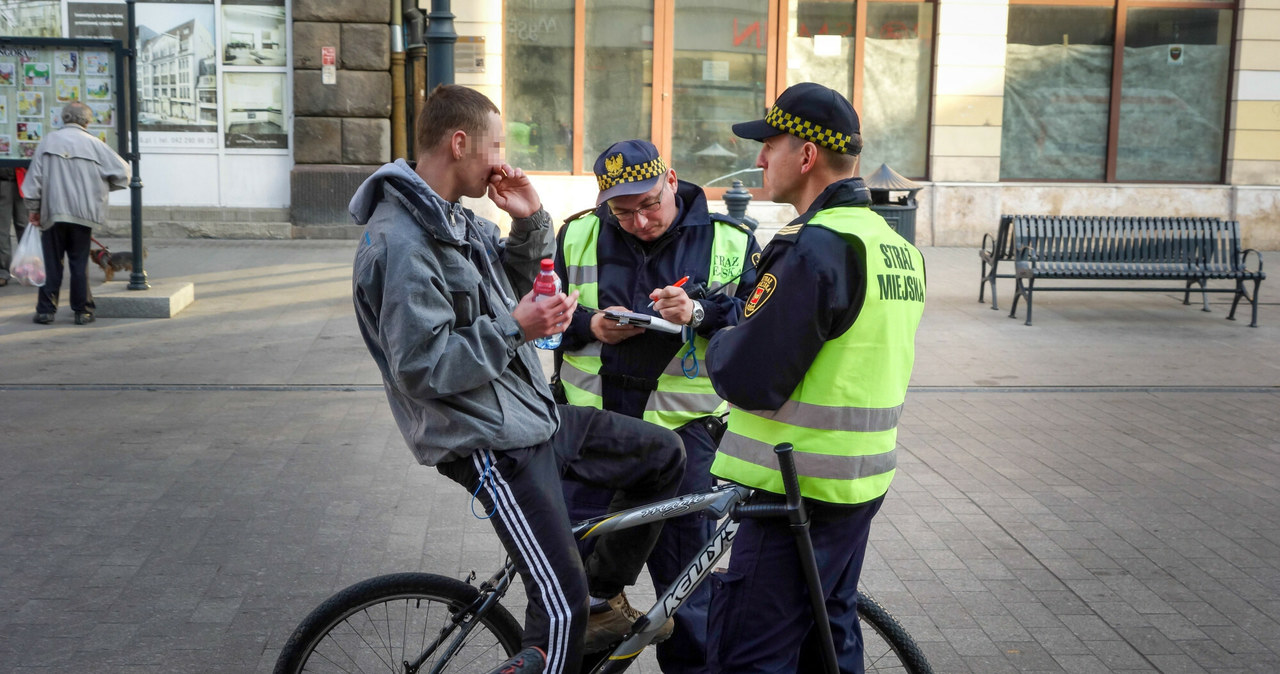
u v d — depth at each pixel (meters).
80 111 8.50
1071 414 6.80
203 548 4.46
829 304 2.50
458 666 3.03
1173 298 10.95
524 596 4.13
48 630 3.73
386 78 13.09
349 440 5.93
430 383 2.42
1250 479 5.60
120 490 5.09
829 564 2.70
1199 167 14.87
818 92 2.65
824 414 2.59
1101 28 14.55
